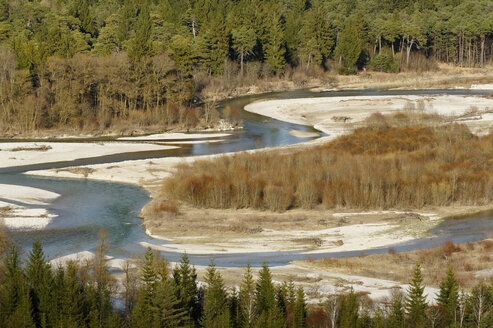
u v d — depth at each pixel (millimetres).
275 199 90625
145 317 48062
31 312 49781
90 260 64000
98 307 51281
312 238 77875
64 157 123938
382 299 54312
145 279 53031
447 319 48406
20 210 86125
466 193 96188
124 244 73938
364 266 66125
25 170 112812
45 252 69062
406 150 116438
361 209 92500
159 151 131500
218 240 77000
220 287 51594
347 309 48562
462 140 121188
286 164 104438
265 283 51719
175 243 75375
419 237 79312
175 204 90188
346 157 107875
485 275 62438
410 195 95500
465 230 82438
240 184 92875
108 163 117875
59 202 92125
